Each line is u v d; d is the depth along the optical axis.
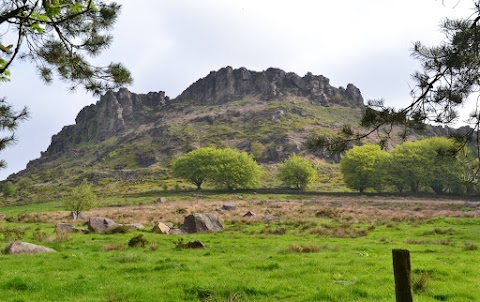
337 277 14.33
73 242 27.42
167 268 16.73
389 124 8.06
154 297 12.02
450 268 15.55
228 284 13.27
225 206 66.69
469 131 7.91
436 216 46.66
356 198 92.81
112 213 62.47
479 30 7.10
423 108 7.91
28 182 196.50
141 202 97.56
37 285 13.61
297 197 99.88
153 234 33.81
